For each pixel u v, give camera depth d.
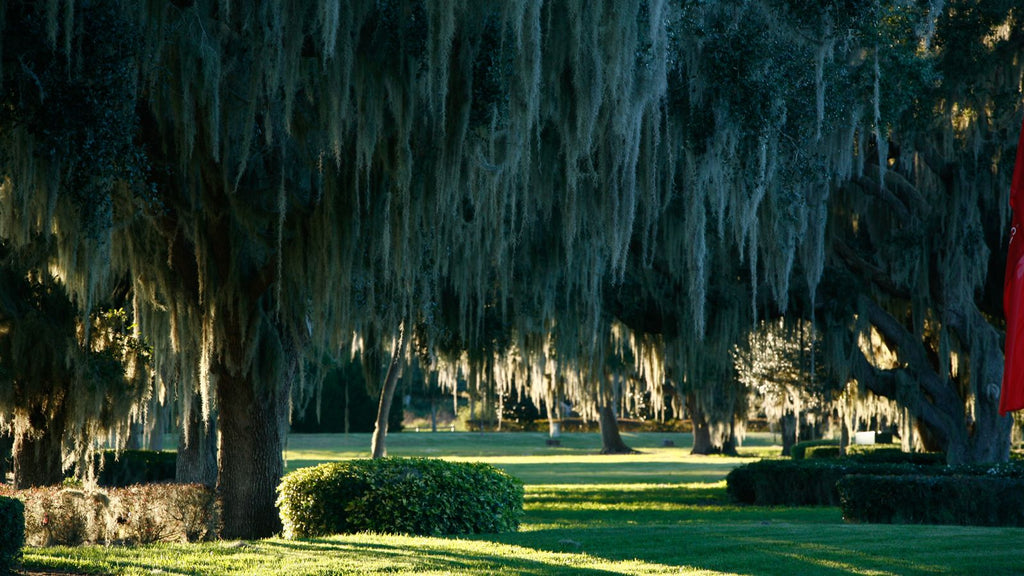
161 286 13.65
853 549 10.34
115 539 12.04
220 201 12.35
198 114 11.28
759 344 27.69
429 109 11.33
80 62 8.69
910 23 16.22
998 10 18.52
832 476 21.12
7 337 14.48
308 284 12.84
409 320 14.66
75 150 8.78
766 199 18.42
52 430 14.99
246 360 13.03
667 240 19.45
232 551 9.69
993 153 21.05
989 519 14.39
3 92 8.86
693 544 10.51
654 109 13.07
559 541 10.55
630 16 11.23
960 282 21.69
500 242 13.11
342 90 10.51
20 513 8.09
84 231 9.66
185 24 10.05
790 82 14.80
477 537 11.14
